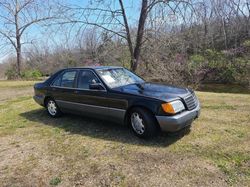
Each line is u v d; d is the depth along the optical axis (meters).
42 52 30.97
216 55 18.73
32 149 4.89
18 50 27.86
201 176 3.52
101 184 3.54
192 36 14.64
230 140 4.64
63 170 3.99
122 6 11.82
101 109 5.47
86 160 4.26
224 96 9.43
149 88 5.23
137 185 3.43
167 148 4.47
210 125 5.52
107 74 5.76
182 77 15.38
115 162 4.11
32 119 7.05
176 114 4.52
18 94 12.98
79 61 14.25
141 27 11.99
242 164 3.76
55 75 6.80
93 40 12.55
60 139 5.31
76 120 6.59
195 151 4.28
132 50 12.50
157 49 12.55
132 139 4.98
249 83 16.73
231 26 21.83
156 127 4.77
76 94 5.97
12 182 3.76
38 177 3.84
